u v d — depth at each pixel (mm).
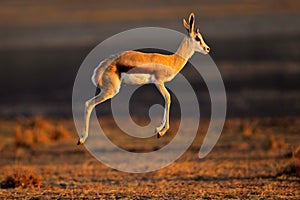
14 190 35656
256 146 52000
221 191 34531
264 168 42625
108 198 32500
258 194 33500
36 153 51812
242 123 62219
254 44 125500
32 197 33031
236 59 109062
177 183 38125
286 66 99938
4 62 124625
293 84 86188
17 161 48250
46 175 41812
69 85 96938
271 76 93000
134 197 32719
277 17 163375
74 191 35094
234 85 88000
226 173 41375
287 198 32125
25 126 65062
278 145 51000
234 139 56031
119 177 41062
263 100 78312
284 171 40000
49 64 118062
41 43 147125
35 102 86562
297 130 59188
